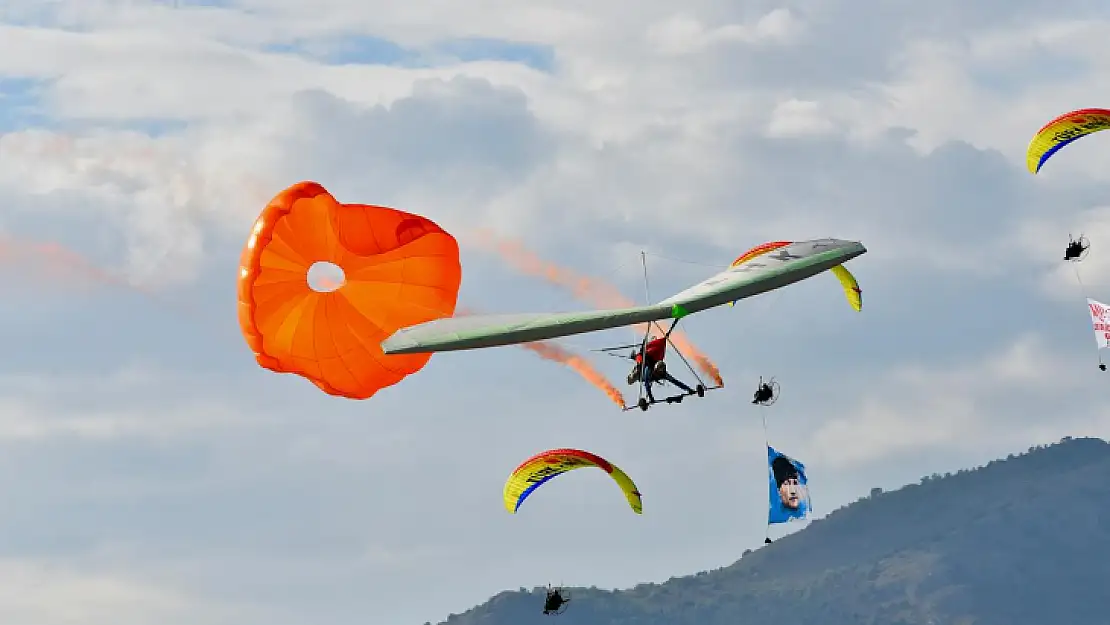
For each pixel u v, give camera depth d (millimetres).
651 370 84062
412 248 101375
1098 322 119062
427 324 80000
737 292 83688
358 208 100438
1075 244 119750
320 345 98938
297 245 97438
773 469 128500
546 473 121938
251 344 96312
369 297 100562
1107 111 121250
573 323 79500
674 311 81750
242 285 94375
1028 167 128250
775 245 105438
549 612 129750
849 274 127125
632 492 120375
